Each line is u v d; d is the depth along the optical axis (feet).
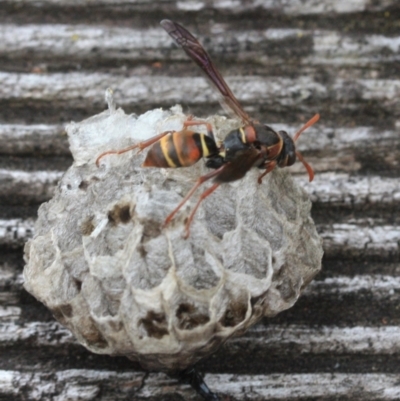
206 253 0.38
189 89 0.47
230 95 0.41
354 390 0.42
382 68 0.48
